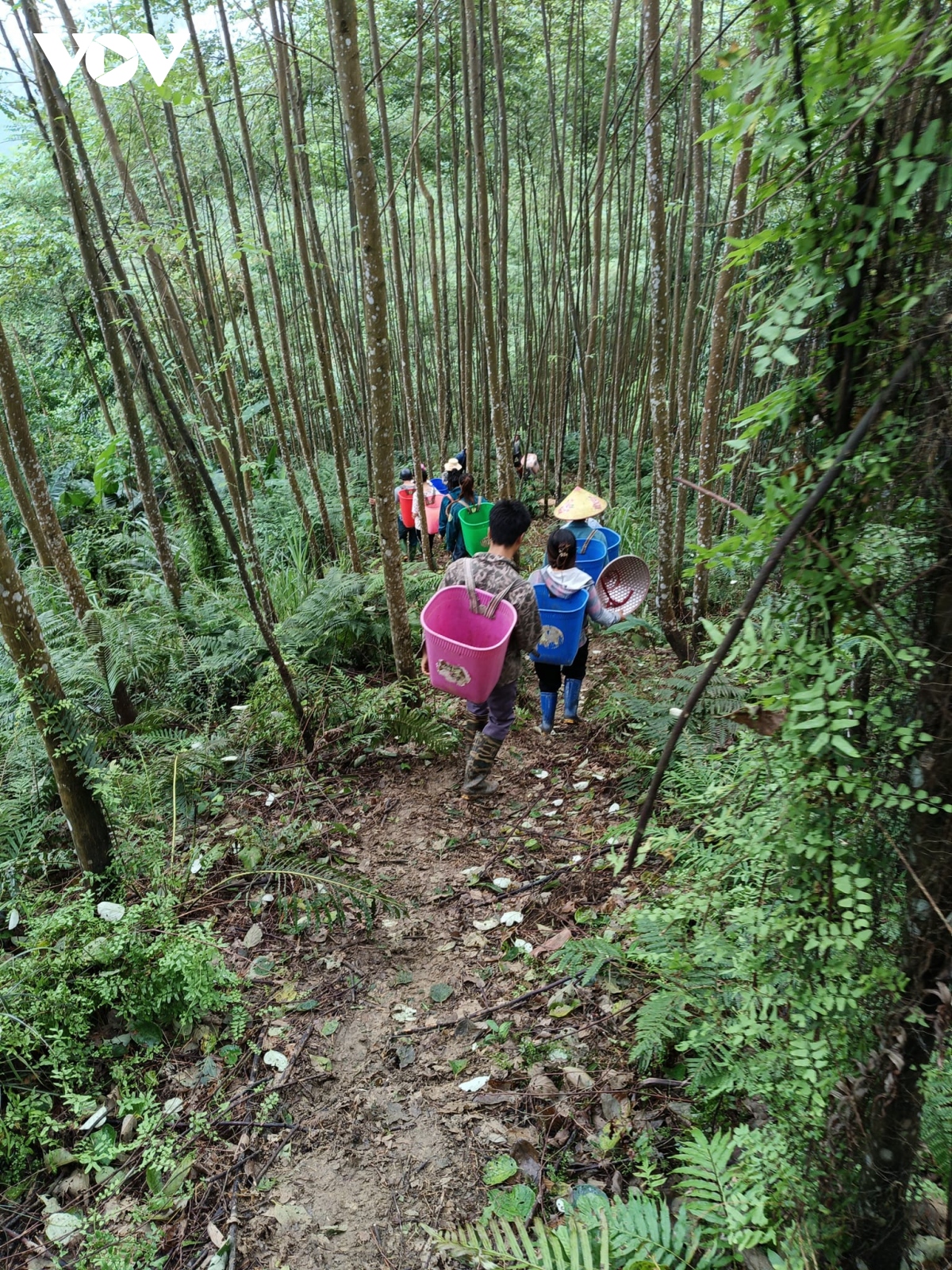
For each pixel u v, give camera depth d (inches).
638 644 224.8
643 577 177.8
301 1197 81.7
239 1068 97.0
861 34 42.4
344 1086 93.9
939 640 46.4
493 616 137.9
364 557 322.0
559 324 364.5
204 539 266.2
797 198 47.5
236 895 125.3
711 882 64.6
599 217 268.7
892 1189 55.7
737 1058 76.0
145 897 111.5
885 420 45.4
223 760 161.6
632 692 172.1
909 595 48.3
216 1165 85.1
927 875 49.2
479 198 213.8
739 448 52.6
